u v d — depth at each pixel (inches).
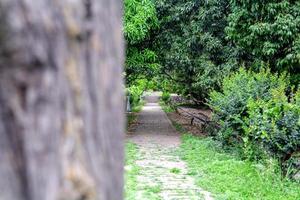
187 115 932.6
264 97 417.4
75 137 41.6
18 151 38.8
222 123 456.8
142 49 645.3
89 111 43.2
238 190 287.7
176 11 634.8
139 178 342.0
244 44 491.5
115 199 47.3
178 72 703.1
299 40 448.1
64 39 40.8
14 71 38.5
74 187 41.2
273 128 306.2
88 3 43.2
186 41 630.5
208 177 331.9
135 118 916.6
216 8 601.3
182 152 468.1
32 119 39.1
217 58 610.5
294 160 309.7
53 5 39.8
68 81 41.2
